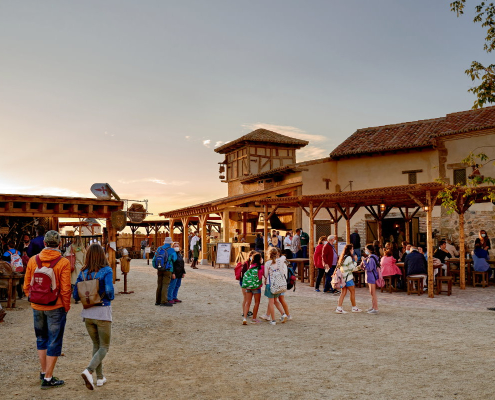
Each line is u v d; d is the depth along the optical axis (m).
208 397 5.48
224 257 25.61
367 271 11.34
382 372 6.38
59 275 5.80
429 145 23.38
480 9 11.28
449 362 6.83
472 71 11.35
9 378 6.29
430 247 13.93
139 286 17.11
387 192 14.91
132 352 7.70
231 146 35.09
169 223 36.53
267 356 7.36
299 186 26.64
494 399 5.23
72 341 8.48
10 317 10.84
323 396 5.45
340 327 9.62
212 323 10.21
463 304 12.50
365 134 28.42
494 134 21.56
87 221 21.66
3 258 13.31
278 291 9.98
